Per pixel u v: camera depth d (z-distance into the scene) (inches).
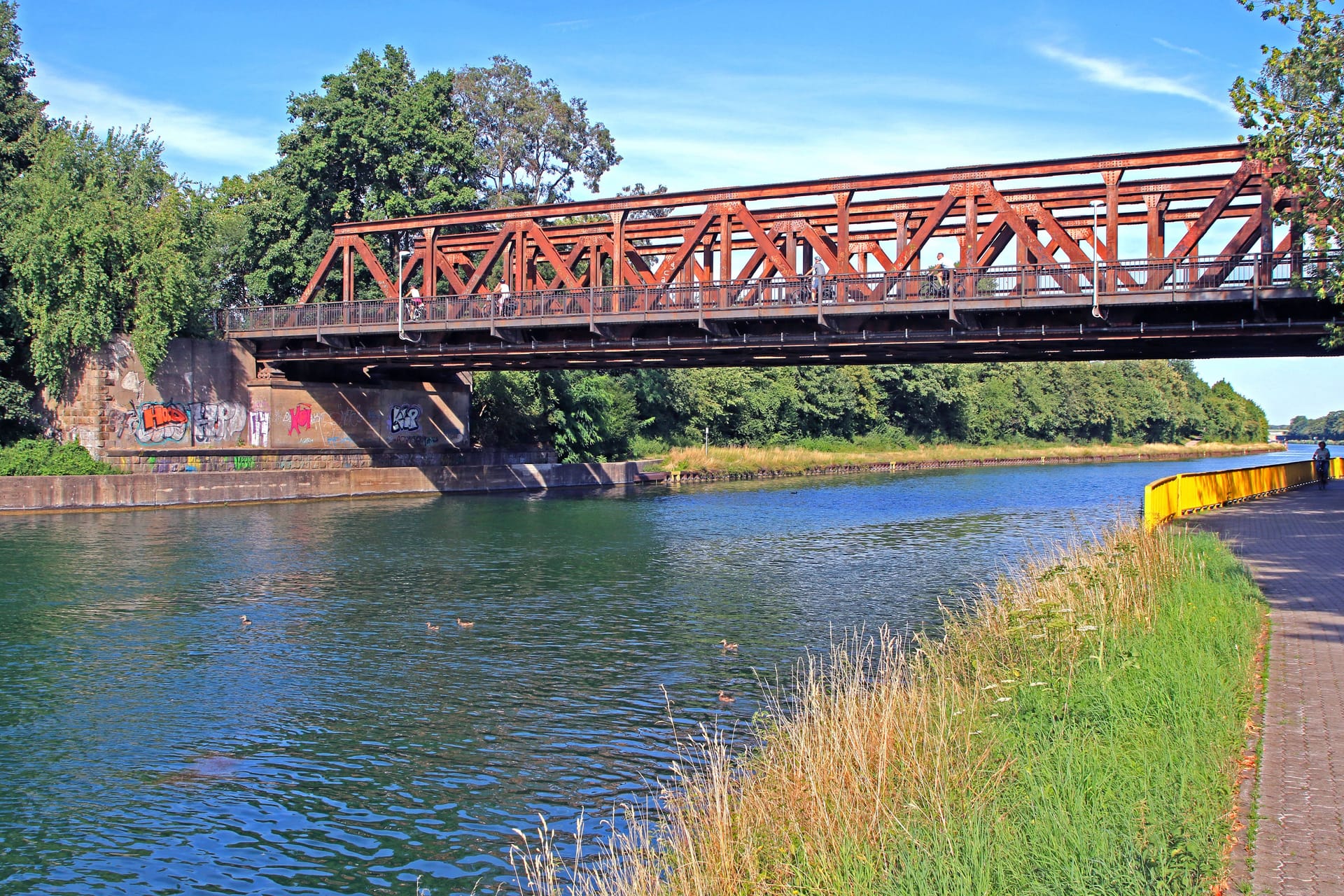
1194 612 557.3
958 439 4662.9
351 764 530.6
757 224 1455.5
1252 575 738.8
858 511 1851.6
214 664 730.8
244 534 1432.1
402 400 2223.2
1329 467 1951.3
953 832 311.4
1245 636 519.8
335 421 2092.8
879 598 961.5
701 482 2731.3
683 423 3351.4
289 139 2282.2
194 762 537.6
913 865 293.4
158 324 1786.4
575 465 2516.0
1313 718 398.6
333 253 1897.1
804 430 3882.9
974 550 1309.1
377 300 2034.9
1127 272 1282.0
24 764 535.8
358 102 2262.6
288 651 765.9
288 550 1290.6
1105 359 1573.6
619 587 1034.7
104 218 1732.3
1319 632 551.5
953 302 1302.9
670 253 1786.4
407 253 2329.0
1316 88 954.1
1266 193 1201.4
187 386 1871.3
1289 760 351.3
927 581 1058.1
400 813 470.6
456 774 514.9
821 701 458.3
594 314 1539.1
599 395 2709.2
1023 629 529.0
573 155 3230.8
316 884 406.0
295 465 2009.1
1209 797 314.5
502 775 512.7
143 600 959.6
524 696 642.2
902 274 1322.6
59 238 1702.8
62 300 1736.0
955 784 354.9
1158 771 331.3
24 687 673.6
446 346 1728.6
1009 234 1434.5
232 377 1943.9
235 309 1958.7
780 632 815.7
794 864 320.8
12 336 1765.5
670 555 1263.5
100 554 1231.5
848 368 4023.1
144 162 1915.6
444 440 2311.8
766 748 501.7
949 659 559.8
